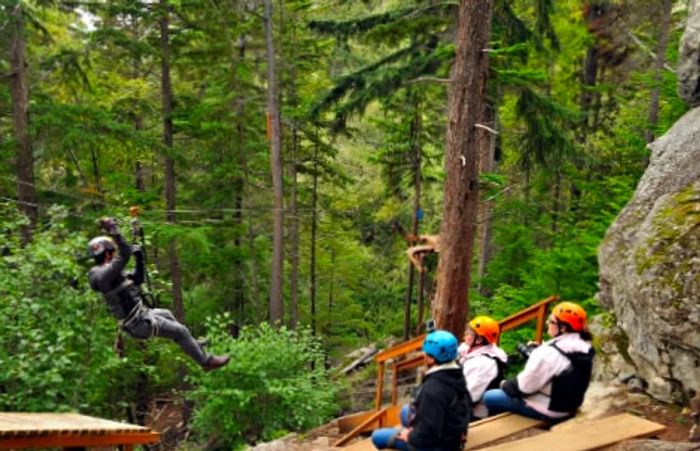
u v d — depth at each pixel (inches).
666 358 269.3
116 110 741.9
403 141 714.8
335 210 884.6
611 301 344.8
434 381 164.7
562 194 778.2
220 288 834.8
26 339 332.2
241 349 444.8
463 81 360.8
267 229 902.4
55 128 578.9
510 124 690.8
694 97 345.4
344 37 577.9
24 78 579.5
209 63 720.3
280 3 733.9
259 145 787.4
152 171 957.2
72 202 626.8
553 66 720.3
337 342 946.1
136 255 243.8
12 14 535.8
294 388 435.2
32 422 210.1
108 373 427.2
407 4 584.4
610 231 348.8
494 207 679.7
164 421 709.3
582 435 213.8
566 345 214.5
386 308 1061.1
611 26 715.4
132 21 698.8
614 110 756.6
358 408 605.6
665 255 276.5
